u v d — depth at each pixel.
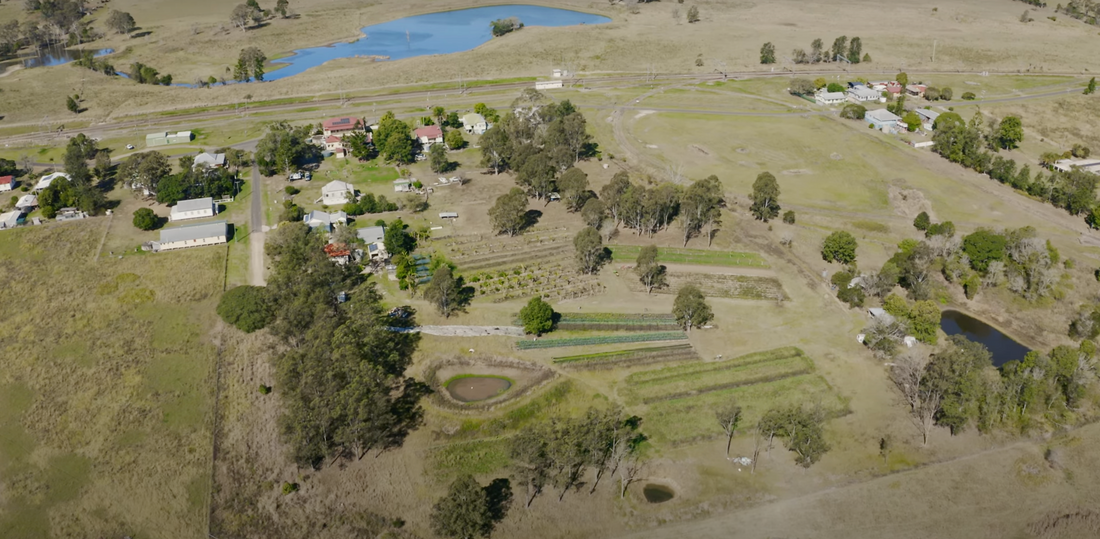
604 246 197.50
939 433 130.88
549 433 119.69
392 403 138.62
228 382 144.75
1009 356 155.00
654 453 126.81
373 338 141.75
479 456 126.62
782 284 178.12
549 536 111.88
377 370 132.75
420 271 182.88
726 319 163.62
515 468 122.88
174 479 122.56
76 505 117.69
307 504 117.62
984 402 130.25
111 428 132.88
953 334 162.25
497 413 135.75
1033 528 112.75
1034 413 134.50
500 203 198.00
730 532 112.38
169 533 113.00
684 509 116.25
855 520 114.12
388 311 165.62
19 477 122.75
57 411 137.00
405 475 123.00
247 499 118.56
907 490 119.25
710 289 175.88
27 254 193.38
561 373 146.12
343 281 174.50
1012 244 178.75
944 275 180.25
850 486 120.06
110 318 164.62
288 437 119.81
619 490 119.62
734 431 131.12
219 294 173.75
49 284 178.88
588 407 137.38
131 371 147.50
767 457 125.94
